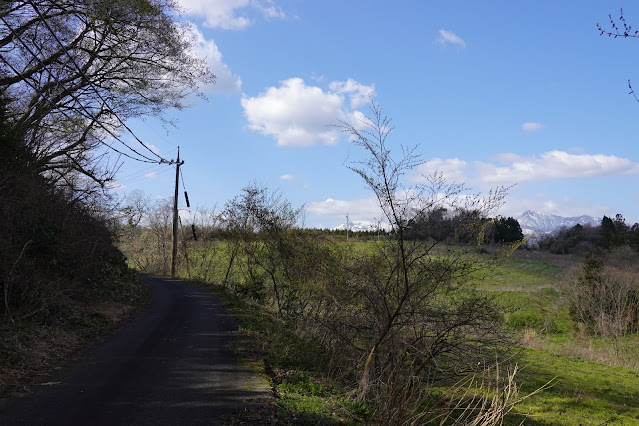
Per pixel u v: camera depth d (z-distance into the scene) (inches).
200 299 868.0
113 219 783.1
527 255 2517.2
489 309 332.8
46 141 772.0
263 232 815.7
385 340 344.8
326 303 536.4
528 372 802.8
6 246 453.1
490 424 319.3
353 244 491.5
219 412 275.0
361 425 314.5
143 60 810.2
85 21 738.8
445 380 354.9
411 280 335.3
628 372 969.5
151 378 339.3
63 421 247.8
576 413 616.4
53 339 417.1
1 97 658.8
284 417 282.2
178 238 1921.8
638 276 1541.6
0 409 258.8
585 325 1451.8
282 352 486.9
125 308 668.1
